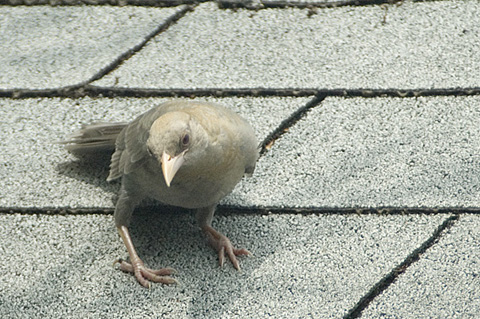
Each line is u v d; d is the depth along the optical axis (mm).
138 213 9297
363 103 10508
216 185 7953
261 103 10469
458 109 10375
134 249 8641
